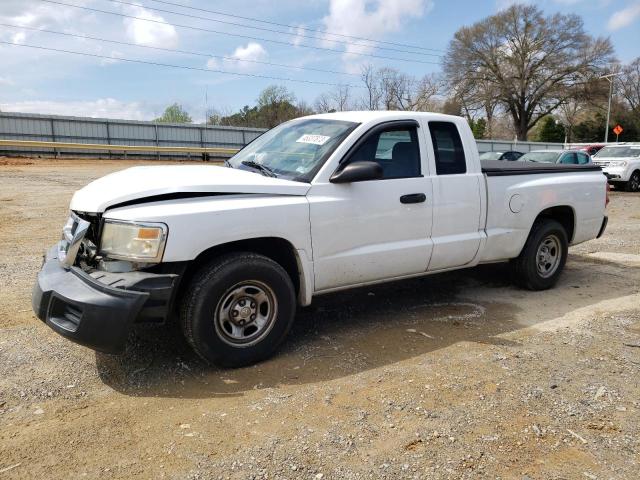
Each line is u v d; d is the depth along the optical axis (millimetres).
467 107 60656
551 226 5902
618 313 5305
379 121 4551
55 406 3314
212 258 3824
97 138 35562
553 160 16750
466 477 2697
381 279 4656
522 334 4688
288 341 4430
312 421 3182
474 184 5090
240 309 3848
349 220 4266
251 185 3889
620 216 12766
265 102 57844
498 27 56781
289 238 3973
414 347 4344
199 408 3322
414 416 3256
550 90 58062
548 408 3389
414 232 4695
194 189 3705
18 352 4047
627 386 3713
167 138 37906
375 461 2811
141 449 2883
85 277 3531
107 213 3559
